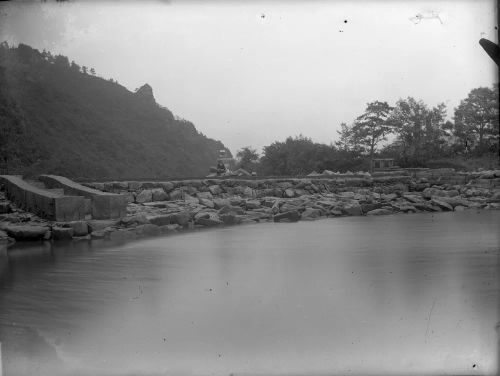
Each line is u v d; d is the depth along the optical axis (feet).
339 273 27.22
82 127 151.53
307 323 18.22
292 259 32.32
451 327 17.46
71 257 34.27
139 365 14.57
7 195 57.52
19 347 16.25
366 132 126.21
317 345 15.97
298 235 45.85
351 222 59.11
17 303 21.44
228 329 17.53
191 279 26.20
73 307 20.81
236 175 90.99
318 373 13.99
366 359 14.76
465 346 15.65
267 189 79.00
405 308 19.89
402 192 91.25
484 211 74.18
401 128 124.06
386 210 71.97
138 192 64.80
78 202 48.55
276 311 19.85
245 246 38.81
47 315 19.62
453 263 29.76
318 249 36.73
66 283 25.53
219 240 42.80
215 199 69.21
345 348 15.60
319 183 85.76
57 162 120.16
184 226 53.88
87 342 16.75
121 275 27.48
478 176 100.53
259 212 64.49
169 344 16.26
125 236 46.32
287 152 137.59
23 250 38.45
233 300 21.49
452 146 118.52
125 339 16.71
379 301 21.04
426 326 17.61
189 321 18.66
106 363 14.89
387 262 30.58
